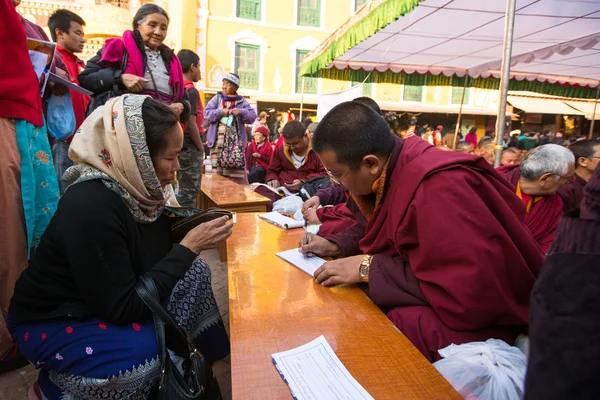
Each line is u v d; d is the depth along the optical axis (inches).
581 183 115.0
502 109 146.6
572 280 22.0
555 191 103.8
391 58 291.4
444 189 55.2
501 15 187.5
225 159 216.7
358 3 666.2
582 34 218.8
